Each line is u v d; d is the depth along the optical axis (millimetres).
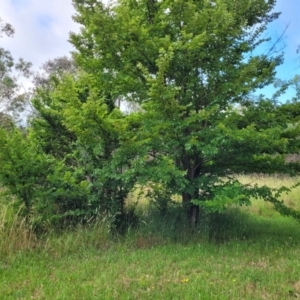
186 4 7023
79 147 8031
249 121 7285
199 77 7492
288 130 7496
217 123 6977
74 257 6285
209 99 7504
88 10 7496
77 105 6898
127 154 6891
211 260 6133
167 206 8219
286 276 5309
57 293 4691
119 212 8031
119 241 7180
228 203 6555
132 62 7391
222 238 7883
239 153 7457
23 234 6512
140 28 6945
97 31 7035
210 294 4621
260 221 9867
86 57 7793
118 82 7625
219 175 8141
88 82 7703
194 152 7430
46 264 5902
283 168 7828
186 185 7344
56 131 9031
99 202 7770
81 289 4773
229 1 7531
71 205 7887
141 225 7762
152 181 7434
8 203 7176
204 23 6988
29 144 8016
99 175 7535
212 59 7344
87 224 7480
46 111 8844
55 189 7477
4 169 6953
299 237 7984
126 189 7914
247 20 7316
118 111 7523
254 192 7328
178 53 7055
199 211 8328
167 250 6652
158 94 6434
